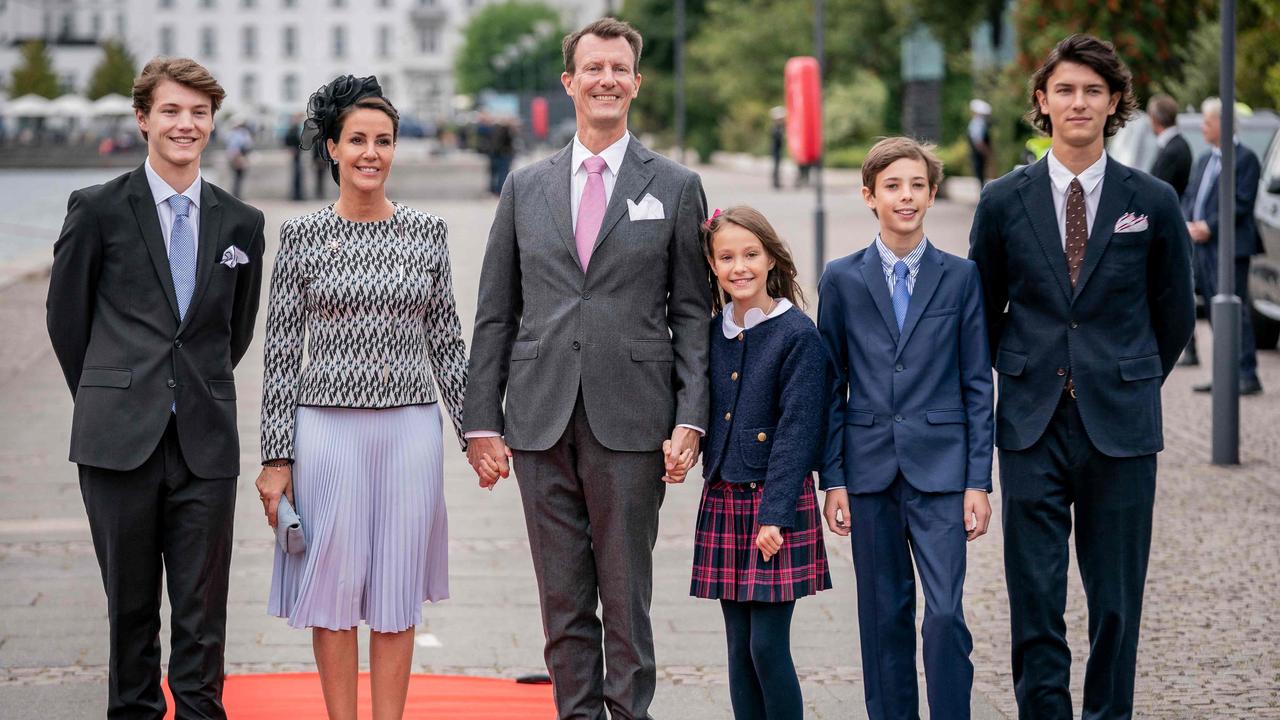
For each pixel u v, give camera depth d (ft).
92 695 21.80
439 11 449.06
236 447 18.80
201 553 18.47
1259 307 52.75
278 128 328.08
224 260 18.47
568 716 18.99
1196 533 30.83
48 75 372.79
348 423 18.53
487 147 142.92
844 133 182.29
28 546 30.17
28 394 47.39
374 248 18.61
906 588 18.61
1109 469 18.60
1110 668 18.88
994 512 33.50
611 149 18.90
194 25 444.96
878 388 18.48
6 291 72.64
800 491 18.02
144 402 18.08
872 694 18.66
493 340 19.25
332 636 18.66
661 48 254.68
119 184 18.37
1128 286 18.60
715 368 18.74
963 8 128.47
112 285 18.26
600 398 18.52
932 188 18.63
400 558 18.65
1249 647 23.79
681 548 30.76
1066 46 18.47
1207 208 45.93
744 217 18.33
